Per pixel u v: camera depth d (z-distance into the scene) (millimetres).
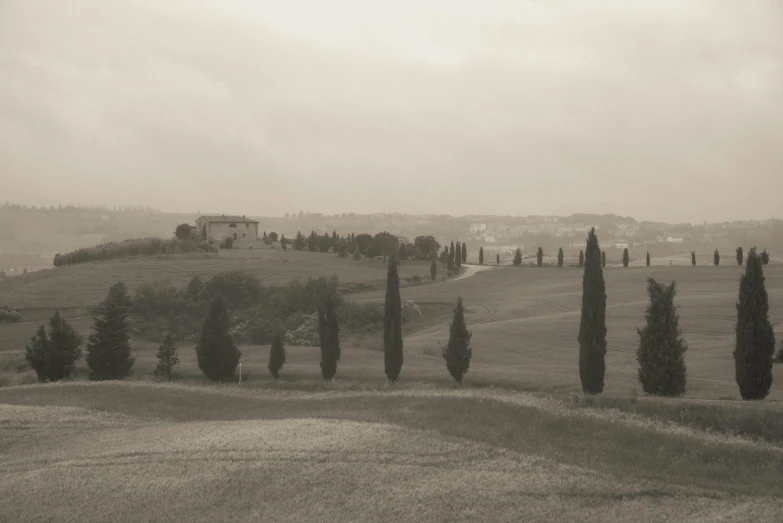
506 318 110688
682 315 89688
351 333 103938
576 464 28641
